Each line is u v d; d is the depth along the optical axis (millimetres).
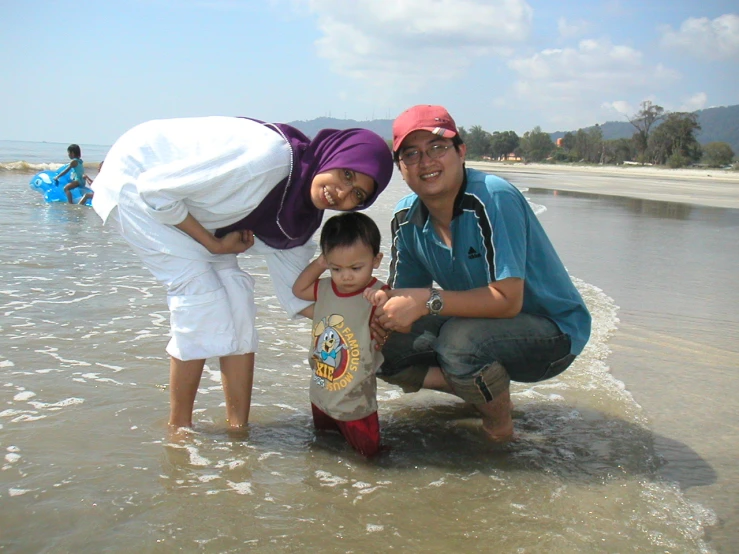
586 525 2311
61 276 6016
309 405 3441
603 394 3664
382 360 3000
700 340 4754
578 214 14875
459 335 2936
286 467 2713
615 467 2795
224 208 2791
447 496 2510
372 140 2760
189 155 2842
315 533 2201
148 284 5895
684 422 3318
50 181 13000
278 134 2863
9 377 3475
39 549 2016
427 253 3189
